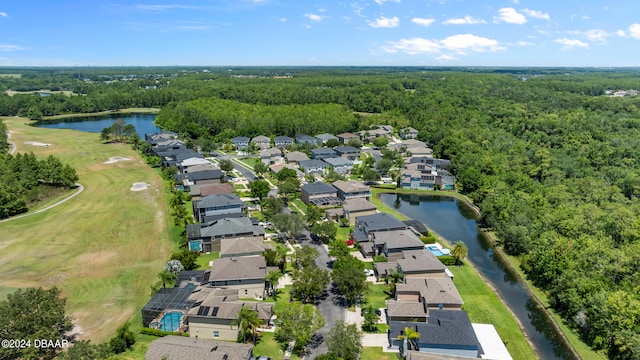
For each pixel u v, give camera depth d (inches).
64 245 4010.8
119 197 5467.5
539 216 4453.7
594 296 2812.5
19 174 5605.3
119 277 3420.3
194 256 3592.5
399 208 5506.9
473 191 6023.6
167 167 6545.3
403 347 2539.4
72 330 2704.2
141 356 2456.9
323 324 2603.3
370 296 3191.4
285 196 5590.6
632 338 2461.9
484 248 4288.9
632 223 3961.6
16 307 2367.1
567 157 6569.9
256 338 2652.6
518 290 3469.5
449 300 2871.6
